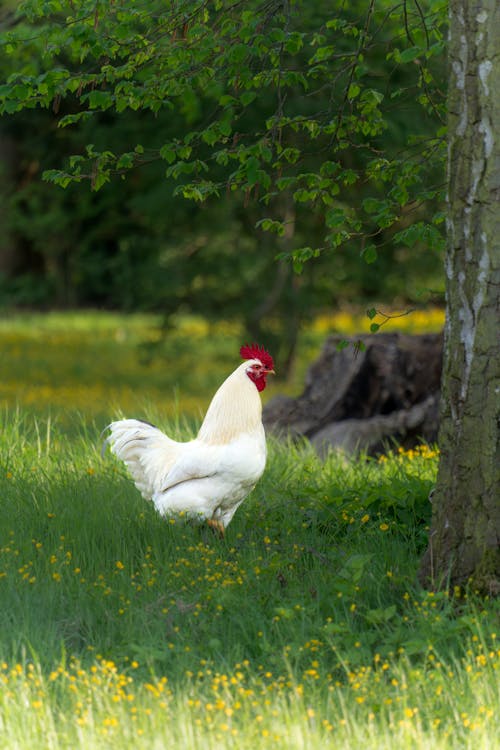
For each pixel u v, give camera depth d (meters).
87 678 9.32
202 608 11.32
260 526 14.66
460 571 11.09
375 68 29.66
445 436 11.29
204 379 43.44
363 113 14.53
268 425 23.23
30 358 46.47
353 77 14.73
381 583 11.98
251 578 12.11
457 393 11.07
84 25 13.30
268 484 17.11
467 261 10.79
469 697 9.22
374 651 10.49
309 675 9.72
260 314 40.44
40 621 11.09
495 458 10.83
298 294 39.78
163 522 14.17
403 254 39.94
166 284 39.72
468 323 10.87
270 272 40.50
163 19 13.88
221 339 45.81
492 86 10.49
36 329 57.25
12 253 61.56
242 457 13.56
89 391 38.56
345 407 23.16
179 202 36.59
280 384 41.91
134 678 9.84
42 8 13.48
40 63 17.69
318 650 10.25
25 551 13.02
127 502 15.41
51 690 9.52
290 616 10.59
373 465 19.58
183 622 11.09
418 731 8.53
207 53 13.74
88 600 11.54
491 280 10.66
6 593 11.50
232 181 13.90
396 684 9.25
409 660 10.13
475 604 10.88
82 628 11.14
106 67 13.75
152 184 37.41
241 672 9.98
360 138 23.86
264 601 11.47
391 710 9.11
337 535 14.66
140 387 40.91
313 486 17.03
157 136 34.75
